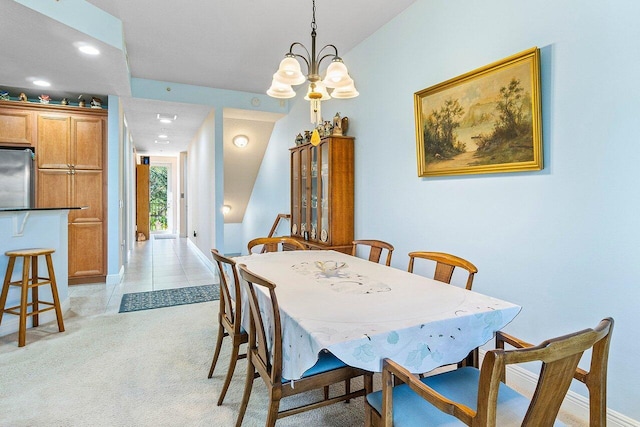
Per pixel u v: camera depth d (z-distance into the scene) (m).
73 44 3.00
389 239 3.25
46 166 4.35
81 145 4.50
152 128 6.57
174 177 11.16
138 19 3.11
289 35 3.45
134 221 8.69
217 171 5.17
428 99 2.73
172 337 2.92
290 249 4.61
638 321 1.63
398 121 3.11
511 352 0.90
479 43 2.36
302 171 4.47
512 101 2.12
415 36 2.90
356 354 1.22
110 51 3.15
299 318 1.38
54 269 3.32
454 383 1.42
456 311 1.47
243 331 2.02
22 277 2.83
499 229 2.26
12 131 4.22
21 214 3.01
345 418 1.90
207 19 3.13
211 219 5.49
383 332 1.27
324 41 3.58
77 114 4.47
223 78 4.66
